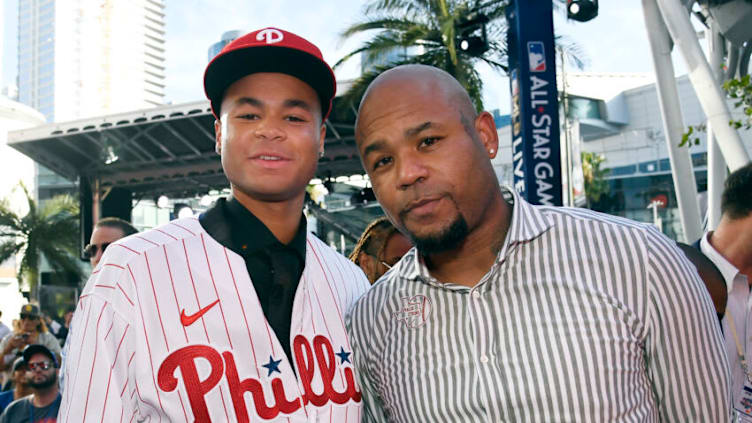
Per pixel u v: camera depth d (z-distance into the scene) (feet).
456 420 4.31
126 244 4.48
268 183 4.70
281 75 4.82
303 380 4.56
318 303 5.08
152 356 4.16
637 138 126.00
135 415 4.24
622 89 127.95
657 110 124.77
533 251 4.37
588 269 4.24
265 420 4.26
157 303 4.26
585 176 119.24
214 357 4.25
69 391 4.09
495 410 4.16
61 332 32.91
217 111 5.23
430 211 4.34
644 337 4.18
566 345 4.08
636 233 4.30
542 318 4.18
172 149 61.77
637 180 124.36
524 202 4.62
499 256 4.36
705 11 32.55
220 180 68.28
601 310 4.12
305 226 5.22
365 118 4.56
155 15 641.40
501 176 85.10
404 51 41.83
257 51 4.70
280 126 4.78
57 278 83.46
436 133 4.32
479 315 4.34
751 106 17.37
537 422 4.06
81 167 66.80
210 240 4.68
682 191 28.19
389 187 4.49
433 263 4.80
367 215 65.67
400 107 4.37
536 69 19.08
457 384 4.33
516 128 19.63
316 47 5.00
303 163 4.86
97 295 4.20
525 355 4.15
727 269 6.34
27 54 612.70
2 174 151.64
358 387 5.02
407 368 4.57
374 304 5.02
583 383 4.01
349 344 5.11
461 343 4.39
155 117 55.01
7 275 125.39
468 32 31.45
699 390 4.14
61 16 593.01
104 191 68.44
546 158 18.83
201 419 4.13
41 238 82.99
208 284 4.46
